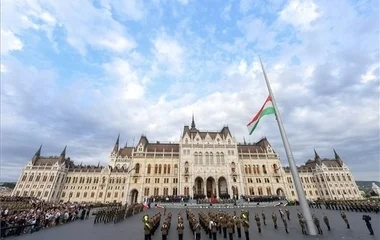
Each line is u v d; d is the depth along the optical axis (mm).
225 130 103562
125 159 130875
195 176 88500
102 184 116250
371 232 20797
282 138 22625
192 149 94125
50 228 28531
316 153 131125
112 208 39438
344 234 21469
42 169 115188
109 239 21047
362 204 45406
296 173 21438
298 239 19688
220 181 92688
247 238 20141
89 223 34188
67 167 121438
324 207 60125
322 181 120938
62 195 114125
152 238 22109
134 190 92125
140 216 44219
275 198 72750
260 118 25875
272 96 24906
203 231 26266
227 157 93750
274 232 24266
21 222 25094
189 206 63125
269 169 101250
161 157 97812
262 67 27062
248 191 95500
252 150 109625
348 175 121812
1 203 54281
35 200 67750
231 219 22344
